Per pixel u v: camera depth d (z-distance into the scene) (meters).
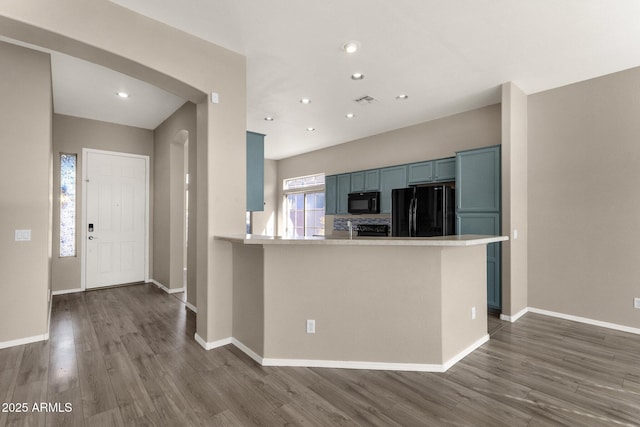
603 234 3.53
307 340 2.62
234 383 2.34
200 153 3.04
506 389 2.27
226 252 3.01
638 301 3.32
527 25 2.67
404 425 1.89
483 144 4.55
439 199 4.36
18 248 2.99
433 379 2.40
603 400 2.14
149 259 5.56
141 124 5.33
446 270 2.57
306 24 2.65
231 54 3.04
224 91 2.99
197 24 2.64
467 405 2.08
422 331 2.54
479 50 3.07
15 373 2.46
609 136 3.49
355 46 3.00
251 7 2.42
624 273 3.40
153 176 5.60
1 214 2.91
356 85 3.86
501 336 3.26
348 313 2.60
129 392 2.22
